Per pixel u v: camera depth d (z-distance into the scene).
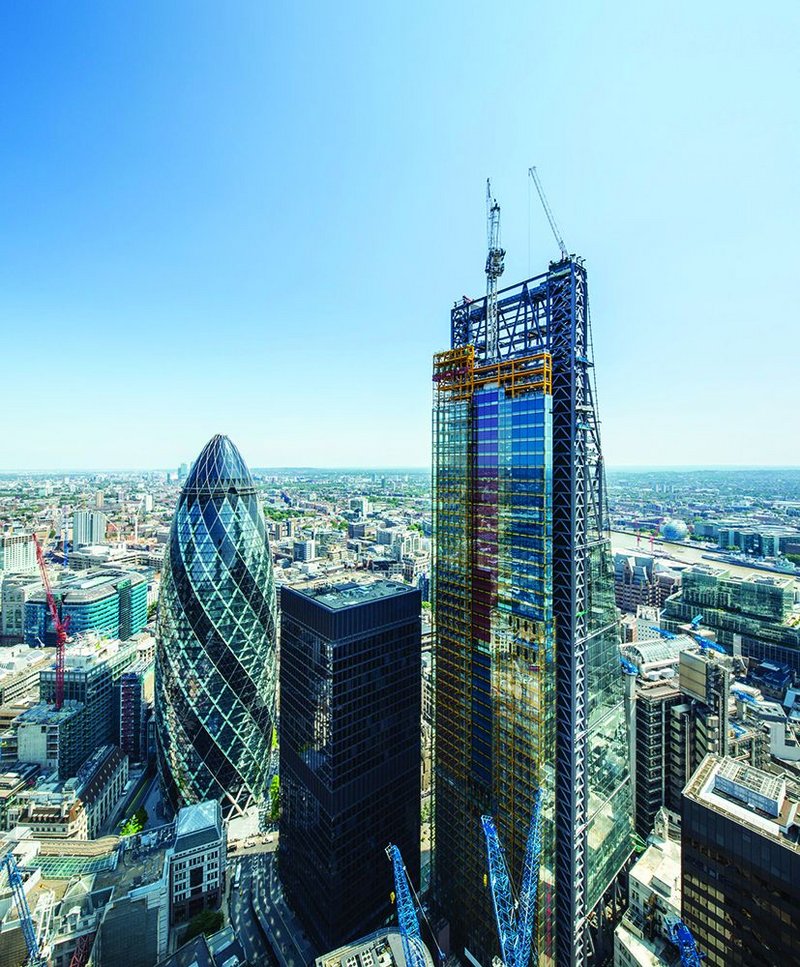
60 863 162.50
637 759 180.25
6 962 129.38
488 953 126.50
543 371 117.12
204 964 124.75
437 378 149.25
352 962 111.50
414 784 155.88
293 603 151.12
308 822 144.12
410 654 152.25
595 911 137.00
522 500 121.44
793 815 97.12
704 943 104.75
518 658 122.06
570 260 120.00
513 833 122.31
